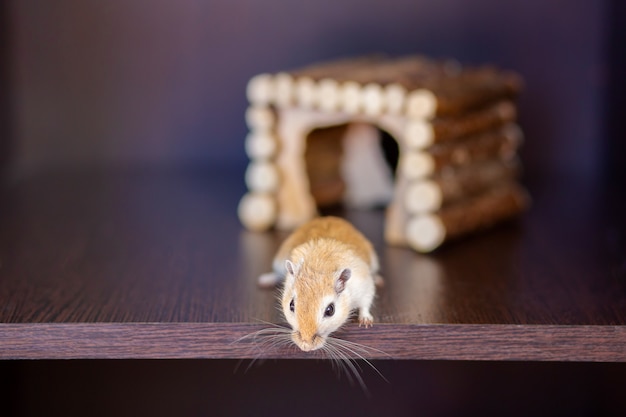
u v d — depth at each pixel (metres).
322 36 1.08
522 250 0.79
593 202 0.96
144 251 0.78
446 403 0.80
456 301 0.66
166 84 1.10
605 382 0.78
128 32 1.09
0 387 0.76
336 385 0.79
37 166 1.10
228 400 0.79
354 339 0.61
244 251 0.78
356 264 0.61
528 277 0.71
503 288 0.69
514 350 0.61
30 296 0.67
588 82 1.09
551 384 0.80
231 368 0.79
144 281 0.70
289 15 1.08
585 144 1.10
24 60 1.08
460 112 0.79
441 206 0.77
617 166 1.05
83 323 0.61
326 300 0.58
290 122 0.82
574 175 1.09
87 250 0.78
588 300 0.66
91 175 1.07
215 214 0.90
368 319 0.61
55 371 0.79
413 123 0.76
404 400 0.79
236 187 1.01
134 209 0.92
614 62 1.05
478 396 0.80
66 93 1.09
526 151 1.10
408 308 0.64
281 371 0.78
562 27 1.08
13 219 0.88
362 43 1.08
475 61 1.08
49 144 1.10
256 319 0.62
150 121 1.11
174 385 0.79
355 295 0.61
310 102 0.80
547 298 0.67
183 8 1.08
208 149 1.12
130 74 1.10
